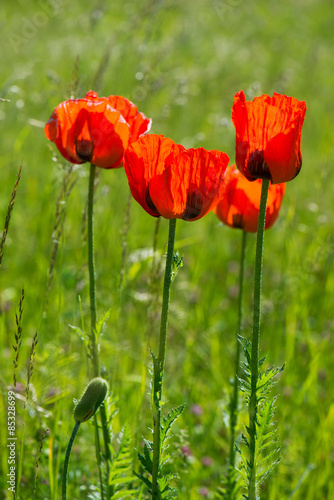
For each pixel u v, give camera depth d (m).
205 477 3.72
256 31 10.91
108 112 2.54
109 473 2.70
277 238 6.16
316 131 8.29
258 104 2.16
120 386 3.95
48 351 3.64
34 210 5.77
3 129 6.35
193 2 9.32
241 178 2.97
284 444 3.79
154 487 2.37
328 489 3.70
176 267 2.27
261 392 2.30
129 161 2.20
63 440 3.39
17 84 6.78
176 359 4.49
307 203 6.00
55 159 3.19
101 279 4.80
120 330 4.24
